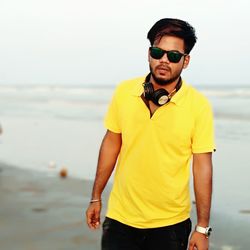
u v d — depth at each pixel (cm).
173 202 252
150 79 256
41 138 1334
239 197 639
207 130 248
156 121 246
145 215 255
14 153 1090
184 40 242
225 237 486
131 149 254
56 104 2941
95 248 450
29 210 593
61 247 453
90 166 905
